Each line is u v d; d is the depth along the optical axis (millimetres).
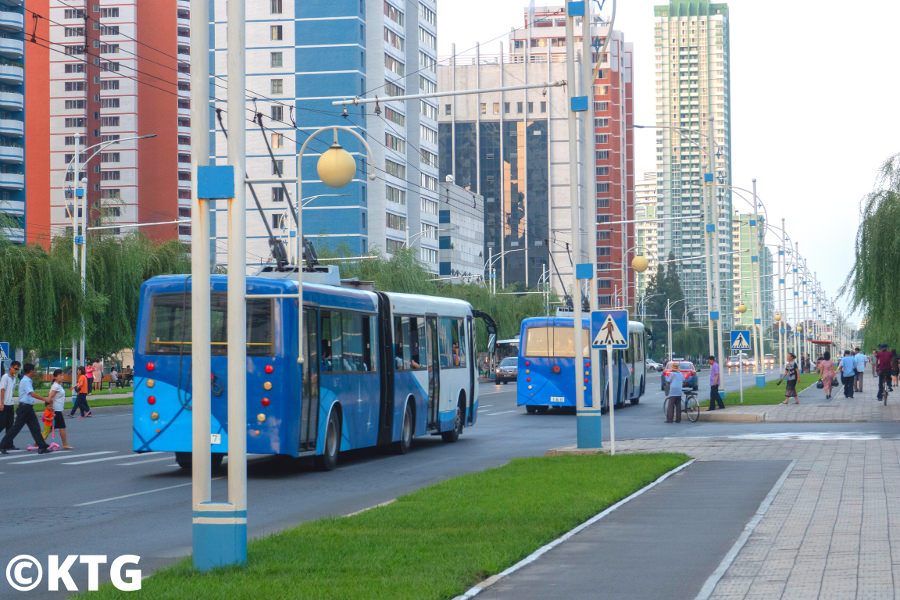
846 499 23656
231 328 15344
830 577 14789
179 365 31562
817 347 199750
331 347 34312
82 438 49750
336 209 188750
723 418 58062
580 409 37438
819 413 61031
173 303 31797
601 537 19016
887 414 59656
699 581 14836
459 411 46938
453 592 14000
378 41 199250
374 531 19234
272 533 19219
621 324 35156
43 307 77562
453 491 25453
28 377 41469
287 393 31203
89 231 97500
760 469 31016
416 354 41906
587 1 38250
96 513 23906
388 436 38938
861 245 57781
